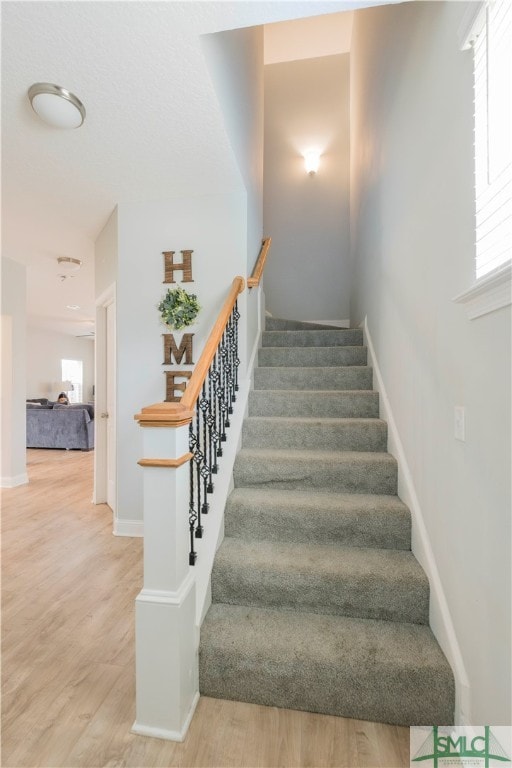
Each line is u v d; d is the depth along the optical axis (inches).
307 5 54.8
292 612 66.2
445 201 56.5
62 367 421.7
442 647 56.9
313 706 56.4
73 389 416.8
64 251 158.7
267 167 197.0
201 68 66.2
